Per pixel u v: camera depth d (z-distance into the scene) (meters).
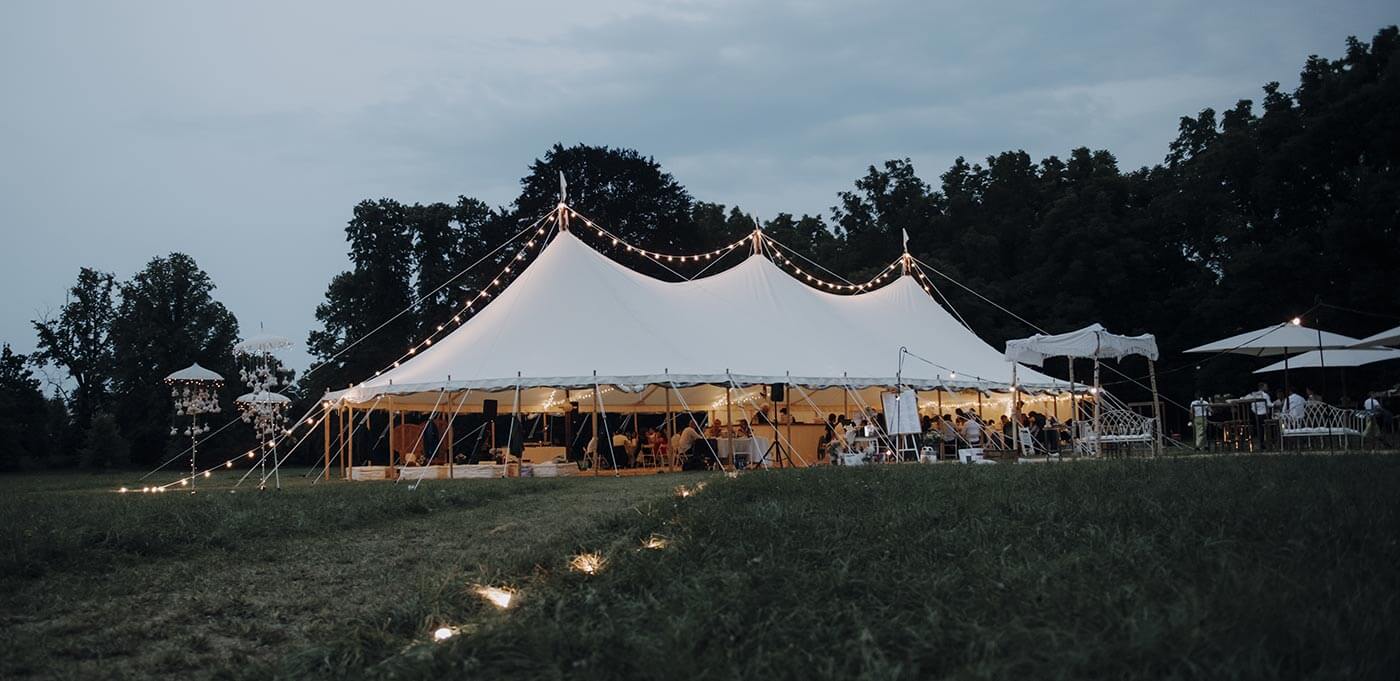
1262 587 4.12
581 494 12.77
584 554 6.68
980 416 26.80
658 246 40.38
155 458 46.56
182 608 6.07
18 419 46.84
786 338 22.81
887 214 48.41
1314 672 3.14
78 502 13.04
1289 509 6.32
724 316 23.11
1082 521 6.71
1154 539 5.65
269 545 8.60
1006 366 25.83
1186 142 44.25
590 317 21.12
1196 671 3.21
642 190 40.12
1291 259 34.22
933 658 3.75
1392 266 33.75
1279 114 36.56
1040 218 45.28
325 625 5.52
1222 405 21.09
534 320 21.08
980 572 5.10
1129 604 4.16
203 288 52.88
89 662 4.91
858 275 42.81
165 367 50.16
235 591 6.57
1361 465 9.45
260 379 29.72
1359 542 5.12
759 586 5.09
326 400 21.62
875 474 11.83
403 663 4.22
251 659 4.89
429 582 6.21
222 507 11.18
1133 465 11.24
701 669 3.73
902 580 5.05
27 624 5.73
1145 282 40.66
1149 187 43.09
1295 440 18.64
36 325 55.00
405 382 20.08
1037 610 4.23
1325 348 19.11
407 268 42.75
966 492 8.84
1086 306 39.12
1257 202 38.03
